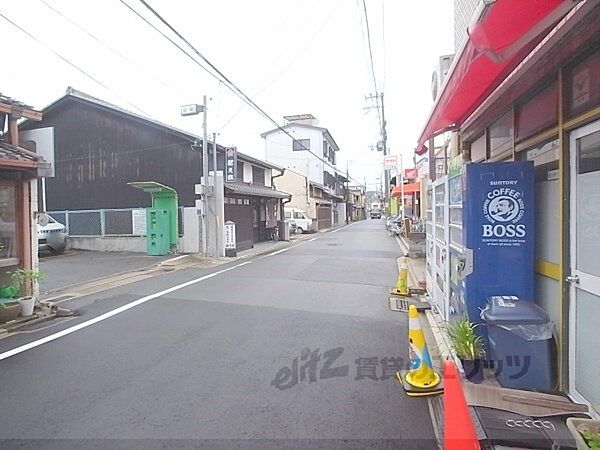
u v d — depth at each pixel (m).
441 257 5.79
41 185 19.19
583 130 3.32
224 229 15.63
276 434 3.20
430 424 3.31
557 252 3.86
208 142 17.25
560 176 3.61
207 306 7.49
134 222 17.59
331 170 49.84
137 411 3.60
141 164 18.36
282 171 26.19
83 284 10.14
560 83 3.58
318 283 9.63
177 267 13.10
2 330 6.12
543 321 3.72
